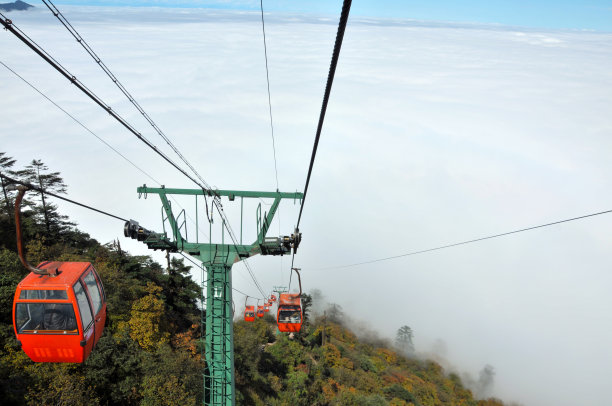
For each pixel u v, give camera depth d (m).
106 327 35.81
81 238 56.62
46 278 12.23
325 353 98.38
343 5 5.27
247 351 55.56
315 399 62.75
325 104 7.67
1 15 6.76
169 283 51.25
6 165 52.28
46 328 12.17
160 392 31.16
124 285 42.44
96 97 10.38
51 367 28.66
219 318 21.72
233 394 21.38
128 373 32.56
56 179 55.34
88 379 29.88
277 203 22.66
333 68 6.53
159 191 21.89
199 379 34.78
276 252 22.92
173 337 40.94
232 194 22.73
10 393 24.77
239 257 22.41
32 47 7.84
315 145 9.77
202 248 22.06
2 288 30.38
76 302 12.18
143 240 21.19
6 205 47.09
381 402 73.50
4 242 44.12
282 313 34.94
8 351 28.16
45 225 52.66
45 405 25.55
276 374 62.94
